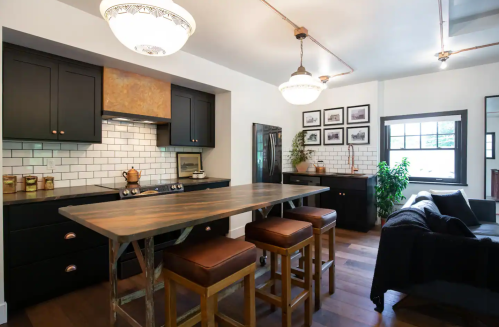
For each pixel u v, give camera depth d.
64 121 2.40
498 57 3.40
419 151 4.28
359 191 4.07
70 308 2.08
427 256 1.80
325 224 2.09
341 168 4.79
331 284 2.28
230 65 3.58
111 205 1.57
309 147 5.16
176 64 3.00
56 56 2.36
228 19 2.40
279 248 1.68
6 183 2.26
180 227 1.18
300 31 2.54
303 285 1.90
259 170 4.20
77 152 2.80
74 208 1.48
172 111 3.32
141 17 1.26
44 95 2.29
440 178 4.12
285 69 3.76
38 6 2.02
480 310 1.64
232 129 3.76
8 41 2.08
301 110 5.25
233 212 1.45
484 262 1.63
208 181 3.41
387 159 4.54
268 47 3.01
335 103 4.84
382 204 4.11
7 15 1.87
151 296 1.34
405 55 3.29
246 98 4.00
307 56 3.29
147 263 1.33
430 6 2.20
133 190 2.65
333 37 2.78
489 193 3.69
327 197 4.36
